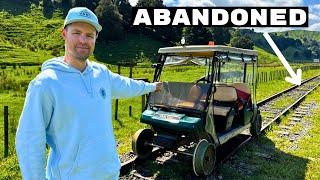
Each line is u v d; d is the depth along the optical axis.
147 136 7.41
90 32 2.65
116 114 12.26
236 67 8.34
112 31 92.25
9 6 112.75
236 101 8.23
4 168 6.89
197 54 7.47
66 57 2.70
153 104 7.39
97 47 86.50
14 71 29.73
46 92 2.43
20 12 110.81
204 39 101.19
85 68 2.71
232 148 8.77
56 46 80.44
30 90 2.46
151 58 87.06
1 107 14.27
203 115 6.73
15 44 69.94
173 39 105.75
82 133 2.54
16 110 13.83
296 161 8.01
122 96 3.34
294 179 6.88
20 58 53.66
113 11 93.94
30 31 91.94
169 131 7.16
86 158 2.55
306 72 56.47
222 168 7.23
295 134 10.74
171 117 6.84
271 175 7.05
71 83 2.54
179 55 7.70
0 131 10.42
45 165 2.51
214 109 7.86
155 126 7.15
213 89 6.97
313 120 13.03
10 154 8.12
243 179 6.79
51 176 2.60
